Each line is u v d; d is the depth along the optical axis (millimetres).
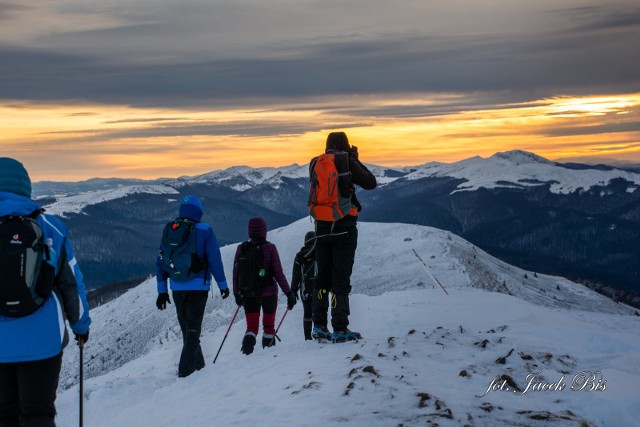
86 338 5484
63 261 5051
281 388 6906
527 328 10500
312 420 5301
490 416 5098
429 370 6824
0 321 4719
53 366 4969
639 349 9156
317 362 8031
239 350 13344
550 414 5035
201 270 10359
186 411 7168
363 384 6043
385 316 14875
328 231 9391
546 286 109562
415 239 110062
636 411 5254
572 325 12281
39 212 4926
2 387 4992
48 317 4871
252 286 11375
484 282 88812
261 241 11648
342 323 9523
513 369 6711
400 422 4969
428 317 13625
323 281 9859
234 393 7477
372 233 118312
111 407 8898
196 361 10367
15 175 4984
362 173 9219
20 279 4602
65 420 8531
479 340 8633
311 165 9453
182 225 10367
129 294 118125
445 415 5012
